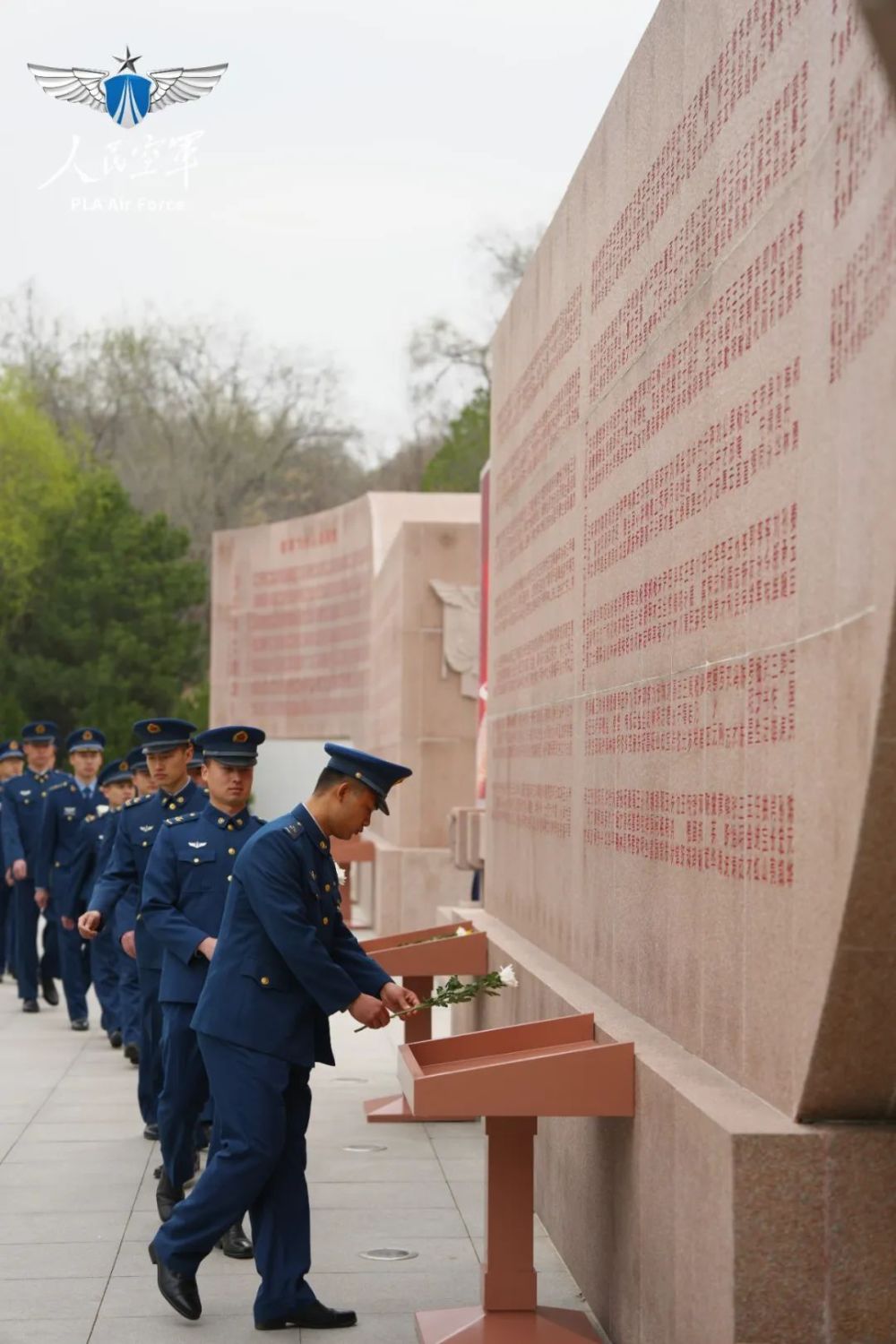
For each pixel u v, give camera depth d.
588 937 6.70
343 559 24.08
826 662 3.74
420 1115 4.93
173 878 6.87
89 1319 5.51
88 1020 12.85
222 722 27.59
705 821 4.84
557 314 7.84
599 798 6.50
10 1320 5.50
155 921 6.73
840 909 3.59
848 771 3.54
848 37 3.65
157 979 8.20
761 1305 3.83
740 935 4.46
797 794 3.97
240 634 27.30
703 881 4.85
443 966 8.81
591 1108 4.95
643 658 5.72
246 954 5.52
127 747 41.47
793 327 4.07
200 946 6.58
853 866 3.48
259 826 7.14
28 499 44.19
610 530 6.38
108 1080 10.17
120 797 11.95
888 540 3.22
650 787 5.56
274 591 26.42
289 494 50.34
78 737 12.93
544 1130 6.85
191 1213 5.43
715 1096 4.30
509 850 9.31
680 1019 5.09
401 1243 6.45
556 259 7.89
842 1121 3.97
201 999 5.58
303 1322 5.43
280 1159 5.53
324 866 5.61
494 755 10.09
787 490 4.11
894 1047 3.79
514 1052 5.64
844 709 3.58
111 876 8.26
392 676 19.27
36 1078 10.24
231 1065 5.45
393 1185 7.41
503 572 9.79
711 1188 4.02
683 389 5.21
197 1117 6.76
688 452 5.12
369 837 21.22
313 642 25.19
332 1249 6.36
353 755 5.59
